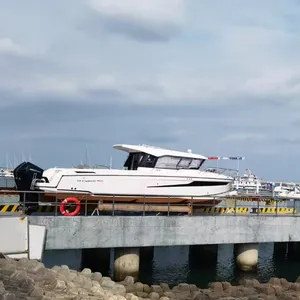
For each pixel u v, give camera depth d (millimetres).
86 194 19531
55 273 14008
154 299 15211
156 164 21109
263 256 27266
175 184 20750
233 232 20016
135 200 20250
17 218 15031
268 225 20734
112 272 21016
